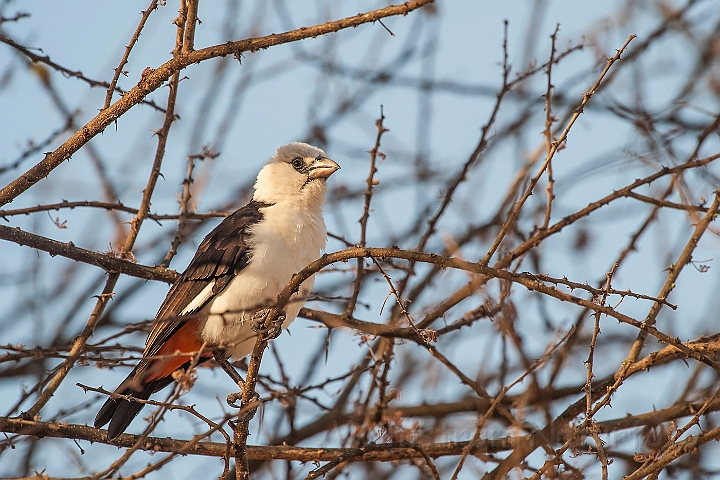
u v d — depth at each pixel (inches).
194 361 322.3
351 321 446.6
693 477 438.0
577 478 365.7
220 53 360.8
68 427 390.9
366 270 460.1
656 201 414.3
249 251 425.7
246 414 345.7
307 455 415.8
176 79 433.4
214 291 424.8
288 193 458.6
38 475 329.7
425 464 440.1
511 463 392.5
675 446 352.5
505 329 403.9
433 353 405.1
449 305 422.6
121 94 407.5
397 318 486.6
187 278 432.5
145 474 316.8
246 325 423.5
